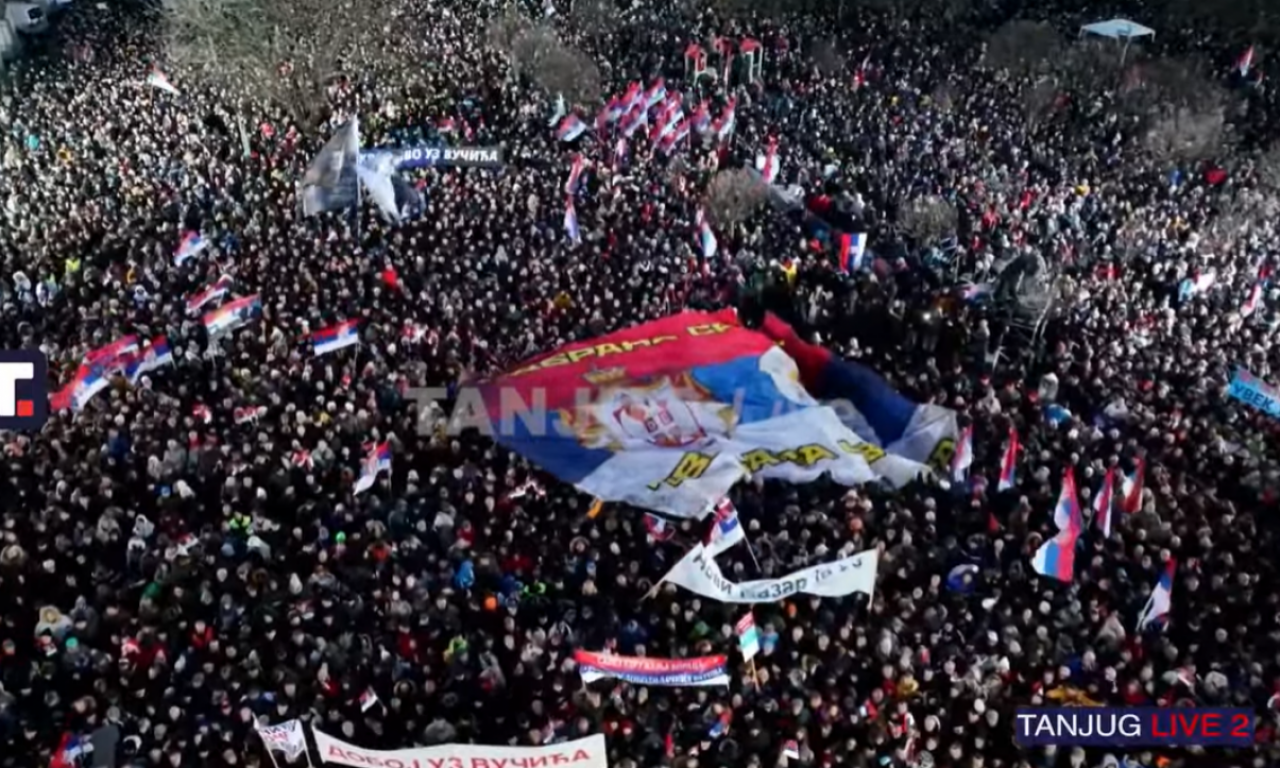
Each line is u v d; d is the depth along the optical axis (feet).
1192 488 69.77
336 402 76.74
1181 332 88.79
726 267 98.78
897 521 65.51
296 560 63.21
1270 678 56.39
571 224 101.04
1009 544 64.49
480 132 133.28
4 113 138.41
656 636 58.29
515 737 52.60
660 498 69.77
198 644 57.57
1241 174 123.85
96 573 62.69
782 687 54.65
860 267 99.35
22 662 57.82
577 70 145.79
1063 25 165.99
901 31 167.43
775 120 136.67
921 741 52.34
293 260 98.02
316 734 45.50
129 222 107.76
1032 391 80.64
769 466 72.84
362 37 154.92
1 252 102.83
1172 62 147.54
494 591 61.11
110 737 51.06
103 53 160.97
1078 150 130.62
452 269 97.71
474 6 172.55
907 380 81.82
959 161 125.80
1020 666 56.65
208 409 75.00
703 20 171.63
